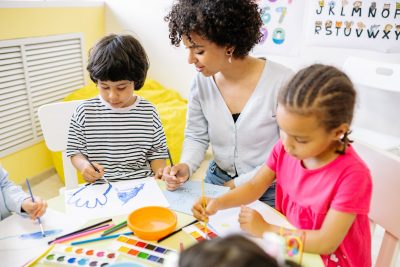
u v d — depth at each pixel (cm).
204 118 133
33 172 230
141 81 128
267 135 122
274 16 230
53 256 72
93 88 239
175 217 83
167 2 251
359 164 79
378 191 94
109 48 117
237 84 122
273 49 238
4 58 197
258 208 93
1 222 85
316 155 77
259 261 35
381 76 173
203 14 100
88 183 110
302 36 230
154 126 130
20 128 214
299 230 79
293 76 76
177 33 113
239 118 121
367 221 89
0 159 205
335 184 80
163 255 73
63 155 147
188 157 123
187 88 268
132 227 79
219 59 109
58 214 89
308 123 70
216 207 88
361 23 214
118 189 101
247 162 126
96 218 87
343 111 72
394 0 203
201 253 35
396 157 90
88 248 75
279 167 96
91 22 260
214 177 135
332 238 75
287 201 95
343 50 223
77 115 127
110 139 127
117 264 66
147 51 271
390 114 208
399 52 211
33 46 213
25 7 205
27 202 89
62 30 235
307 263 72
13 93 206
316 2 220
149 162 134
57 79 235
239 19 105
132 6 263
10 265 71
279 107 74
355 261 87
